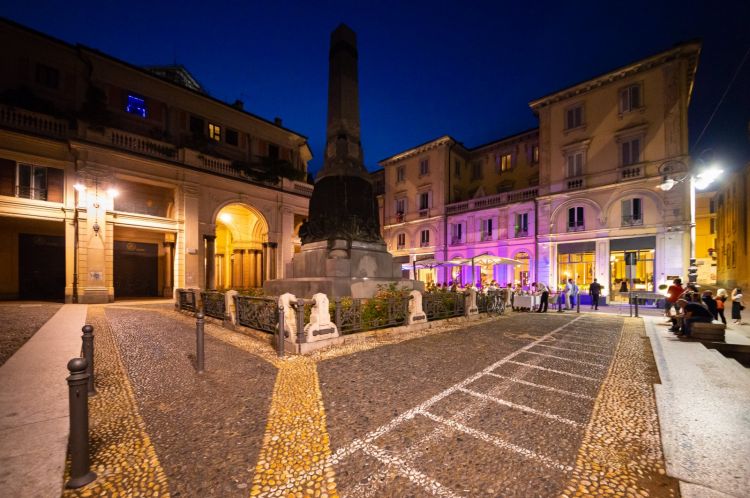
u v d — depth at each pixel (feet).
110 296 54.54
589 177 68.23
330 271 32.63
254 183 72.59
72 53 57.47
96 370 17.11
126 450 9.48
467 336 26.11
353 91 38.22
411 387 14.56
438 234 97.60
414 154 105.40
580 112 70.38
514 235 80.43
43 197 51.19
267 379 15.67
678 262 57.26
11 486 7.65
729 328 30.83
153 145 60.13
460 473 8.41
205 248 65.72
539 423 11.14
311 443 9.87
